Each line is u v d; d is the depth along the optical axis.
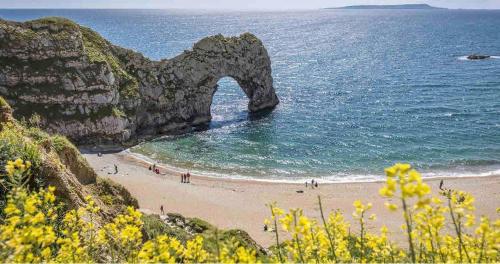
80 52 63.62
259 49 79.88
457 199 6.72
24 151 13.26
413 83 100.81
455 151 55.97
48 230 6.54
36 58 61.91
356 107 79.38
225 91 98.62
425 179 47.50
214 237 6.34
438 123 67.94
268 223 7.17
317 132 65.50
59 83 61.44
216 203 41.56
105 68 63.66
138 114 67.00
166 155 57.59
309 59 151.75
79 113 61.19
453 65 128.88
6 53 61.00
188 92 73.06
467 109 75.62
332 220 7.70
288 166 53.28
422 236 6.31
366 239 7.42
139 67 70.50
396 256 7.02
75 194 14.79
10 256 5.77
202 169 52.72
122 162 54.50
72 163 19.70
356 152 56.91
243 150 59.06
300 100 86.75
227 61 76.94
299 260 6.75
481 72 114.19
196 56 74.75
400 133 63.47
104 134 61.47
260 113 78.31
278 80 109.00
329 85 100.94
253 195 44.25
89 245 7.82
